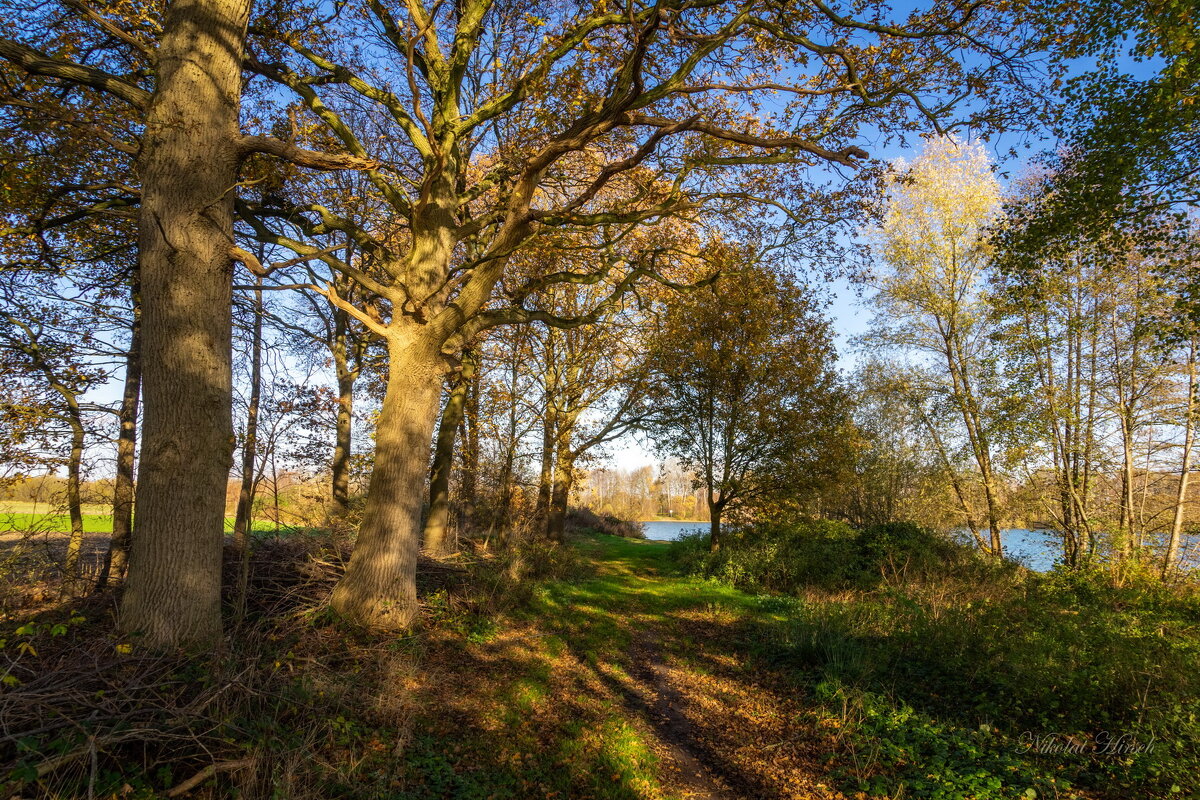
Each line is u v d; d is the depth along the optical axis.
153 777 3.63
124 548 9.14
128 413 9.64
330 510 13.84
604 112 7.62
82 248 9.84
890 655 7.41
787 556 15.67
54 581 8.10
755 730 6.18
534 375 19.06
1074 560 18.05
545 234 10.47
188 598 5.35
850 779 4.99
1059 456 19.52
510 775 4.83
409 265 8.92
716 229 12.18
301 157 6.03
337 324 16.91
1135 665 6.05
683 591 14.45
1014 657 6.65
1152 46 9.39
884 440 25.25
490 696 6.42
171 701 3.89
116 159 8.95
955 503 22.67
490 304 16.39
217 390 5.75
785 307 17.50
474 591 10.15
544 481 19.17
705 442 18.66
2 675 3.55
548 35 8.09
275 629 6.69
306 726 4.57
